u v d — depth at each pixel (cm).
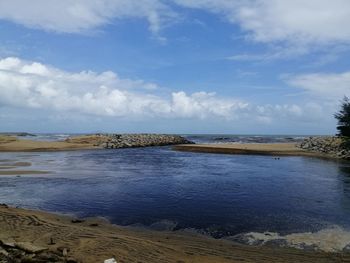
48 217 1348
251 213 1486
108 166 3262
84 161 3756
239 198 1786
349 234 1202
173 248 1005
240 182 2295
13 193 1886
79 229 1143
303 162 3716
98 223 1330
